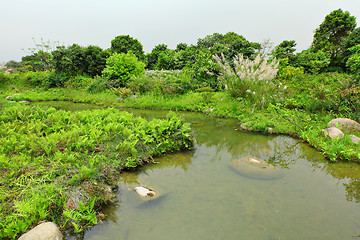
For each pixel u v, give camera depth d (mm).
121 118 4977
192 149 4754
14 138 3451
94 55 17828
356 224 2395
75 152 3422
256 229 2307
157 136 4434
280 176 3516
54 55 15883
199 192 3020
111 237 2201
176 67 28219
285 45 18203
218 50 16078
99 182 2920
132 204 2738
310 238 2178
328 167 3891
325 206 2725
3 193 2379
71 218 2277
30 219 2135
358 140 4578
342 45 18000
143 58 34781
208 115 8586
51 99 12969
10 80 16328
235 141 5332
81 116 4965
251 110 8359
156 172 3629
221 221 2428
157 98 11578
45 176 2676
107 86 14352
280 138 5539
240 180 3367
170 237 2197
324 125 5703
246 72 9852
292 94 9227
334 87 7609
